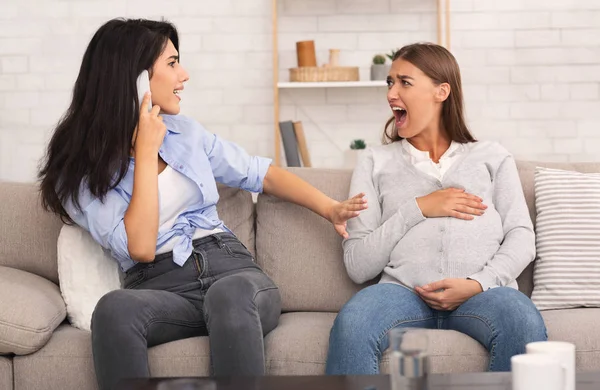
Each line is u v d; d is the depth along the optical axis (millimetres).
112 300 1934
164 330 2023
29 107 4781
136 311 1933
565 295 2334
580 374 1497
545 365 1212
